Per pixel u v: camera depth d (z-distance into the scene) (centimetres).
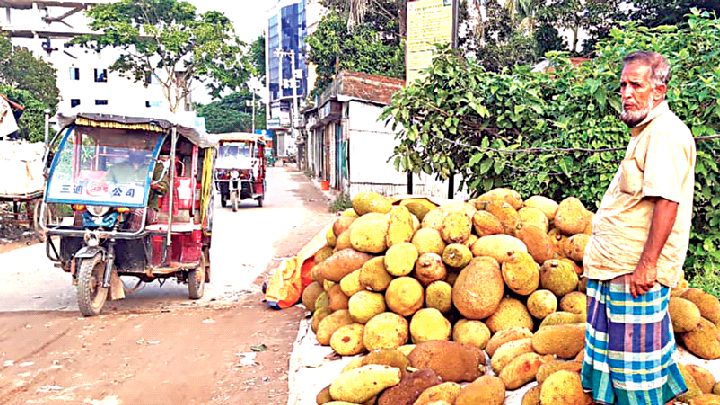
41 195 1399
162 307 820
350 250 561
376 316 495
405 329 487
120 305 835
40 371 576
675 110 613
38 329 710
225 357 613
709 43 635
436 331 470
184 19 3803
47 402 505
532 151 689
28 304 838
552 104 748
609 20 2177
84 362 601
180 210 886
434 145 795
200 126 870
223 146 2111
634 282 274
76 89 4812
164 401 508
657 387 284
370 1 2639
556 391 313
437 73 770
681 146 267
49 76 3503
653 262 269
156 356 618
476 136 790
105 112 791
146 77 3997
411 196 673
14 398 512
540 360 375
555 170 676
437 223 543
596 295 294
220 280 999
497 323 459
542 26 2323
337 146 2722
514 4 2180
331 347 511
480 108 736
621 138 652
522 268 455
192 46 3788
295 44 7494
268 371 574
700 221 636
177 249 865
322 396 411
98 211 768
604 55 677
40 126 2414
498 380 364
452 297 475
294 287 787
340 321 533
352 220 651
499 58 2278
